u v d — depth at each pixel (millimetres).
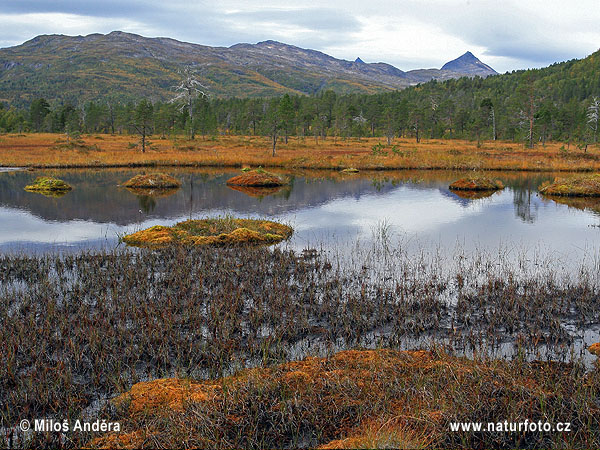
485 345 8172
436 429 5406
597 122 85938
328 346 8016
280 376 6594
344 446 4930
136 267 12375
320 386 6297
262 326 8867
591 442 5359
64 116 112438
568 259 14180
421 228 18953
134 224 19188
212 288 10953
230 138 85875
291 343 8242
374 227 19078
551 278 11664
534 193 30328
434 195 28938
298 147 70812
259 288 11070
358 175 41156
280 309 9602
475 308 10008
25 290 10750
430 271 12844
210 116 94125
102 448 5215
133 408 6012
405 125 95062
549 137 90625
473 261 13914
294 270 12578
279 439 5461
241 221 18078
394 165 47219
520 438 5465
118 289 10758
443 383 6496
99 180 34750
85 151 57125
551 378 6812
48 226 18703
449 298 10688
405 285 11508
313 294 10414
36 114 114688
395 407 5930
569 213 22781
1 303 9695
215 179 36312
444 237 17281
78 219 20219
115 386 6738
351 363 7113
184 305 9688
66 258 13469
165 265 12742
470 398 6059
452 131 105938
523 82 78750
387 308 9883
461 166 46719
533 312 9672
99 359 7375
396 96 165500
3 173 39000
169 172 41281
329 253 14672
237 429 5586
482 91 162000
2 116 114375
